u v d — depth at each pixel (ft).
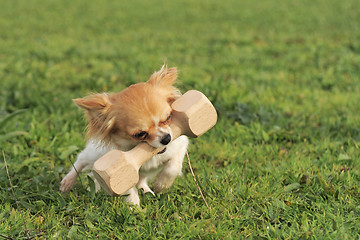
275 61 36.73
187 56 40.68
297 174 15.25
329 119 21.35
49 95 26.27
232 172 15.62
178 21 63.57
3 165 16.52
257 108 23.29
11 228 12.32
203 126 12.07
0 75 33.27
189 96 12.08
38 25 61.36
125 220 12.67
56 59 40.09
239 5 77.15
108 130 12.44
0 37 52.39
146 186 15.14
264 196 13.85
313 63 35.35
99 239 11.95
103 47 46.21
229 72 33.27
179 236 11.98
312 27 54.44
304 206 13.24
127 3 82.12
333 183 14.24
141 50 43.91
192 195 13.82
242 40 47.70
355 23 55.52
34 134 19.94
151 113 11.84
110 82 30.76
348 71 31.76
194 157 18.01
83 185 15.24
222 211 13.12
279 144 19.17
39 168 16.81
